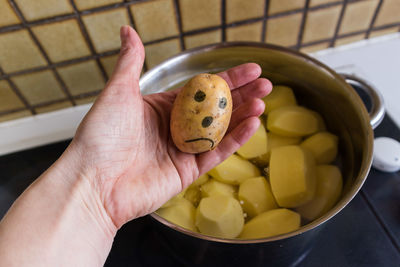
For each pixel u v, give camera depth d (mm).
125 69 254
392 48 454
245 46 341
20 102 412
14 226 229
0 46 346
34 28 339
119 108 253
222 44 339
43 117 433
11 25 332
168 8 356
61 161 250
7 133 425
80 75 398
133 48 254
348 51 456
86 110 435
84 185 252
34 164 402
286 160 326
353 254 318
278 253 278
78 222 246
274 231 297
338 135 368
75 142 249
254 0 371
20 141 419
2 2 312
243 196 324
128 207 266
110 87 252
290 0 381
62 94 416
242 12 381
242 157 351
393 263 311
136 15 355
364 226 331
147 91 333
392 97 420
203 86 260
